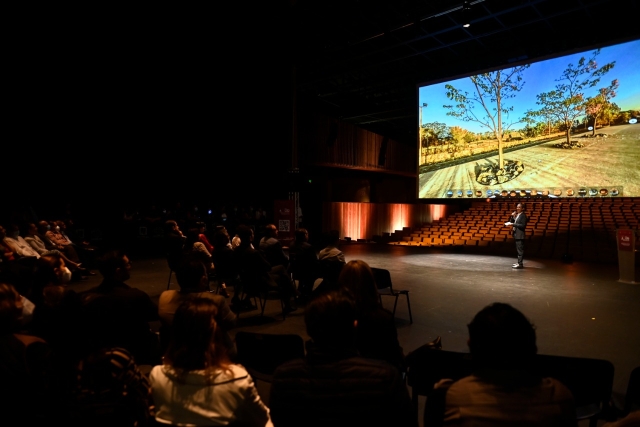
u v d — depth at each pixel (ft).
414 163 85.51
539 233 46.03
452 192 54.60
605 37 46.26
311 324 5.16
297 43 47.83
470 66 56.03
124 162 50.06
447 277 29.45
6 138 39.86
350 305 5.23
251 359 9.27
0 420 6.04
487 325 4.60
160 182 54.39
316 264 20.86
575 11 43.73
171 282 26.17
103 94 44.34
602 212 46.01
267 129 58.34
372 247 51.83
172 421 5.09
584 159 45.37
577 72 45.50
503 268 34.19
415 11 41.91
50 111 41.65
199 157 56.95
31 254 24.53
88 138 45.68
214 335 5.30
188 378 5.08
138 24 39.32
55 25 35.99
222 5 39.52
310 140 58.90
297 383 4.94
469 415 4.33
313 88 65.10
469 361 7.55
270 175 60.59
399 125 89.10
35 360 6.34
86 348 5.91
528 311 19.83
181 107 51.67
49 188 44.73
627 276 27.86
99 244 41.42
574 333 16.39
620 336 16.03
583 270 33.35
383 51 53.06
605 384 7.29
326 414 4.77
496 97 51.01
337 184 73.97
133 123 48.60
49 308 8.34
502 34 50.42
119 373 5.37
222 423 5.03
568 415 4.30
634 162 42.45
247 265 17.92
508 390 4.39
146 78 45.93
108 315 8.76
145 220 43.75
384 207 61.77
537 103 48.16
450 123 54.65
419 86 57.11
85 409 5.08
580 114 45.44
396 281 27.68
